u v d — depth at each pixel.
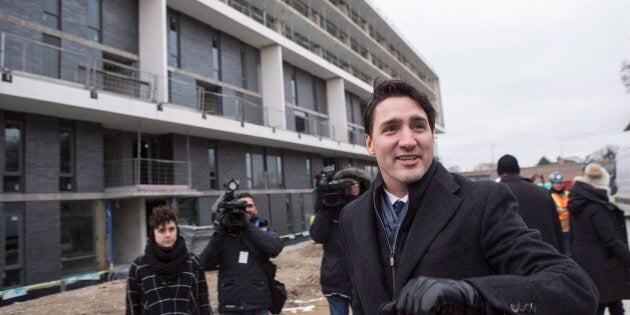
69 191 12.12
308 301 7.58
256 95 20.75
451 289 1.02
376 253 1.58
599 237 4.27
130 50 14.50
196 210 16.09
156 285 3.22
